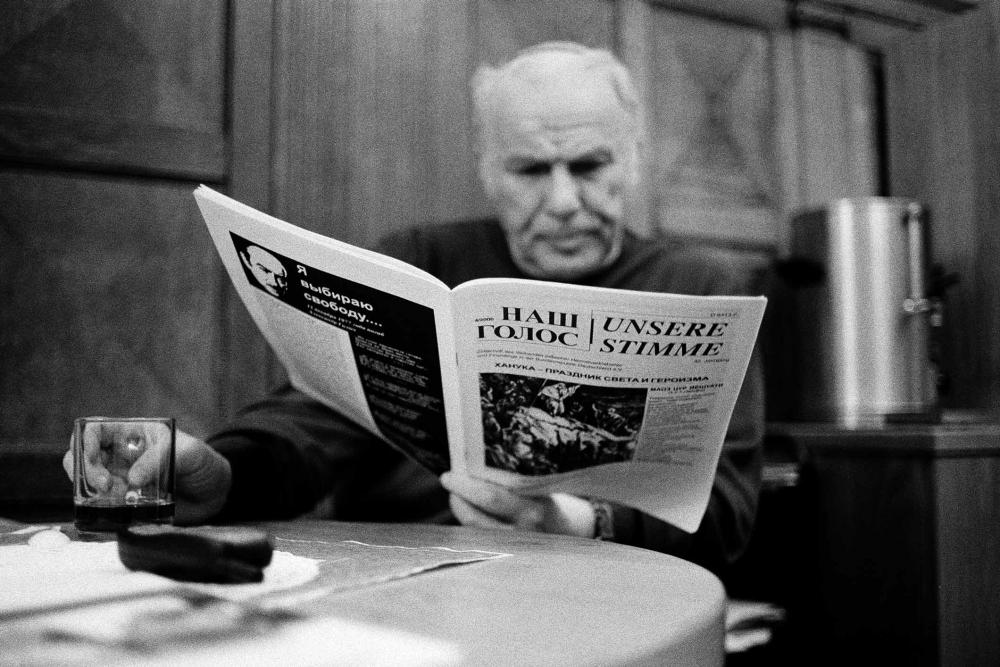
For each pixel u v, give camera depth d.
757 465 1.25
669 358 0.74
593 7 1.85
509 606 0.41
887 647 1.50
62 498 1.41
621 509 1.02
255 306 0.88
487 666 0.30
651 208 1.90
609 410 0.77
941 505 1.44
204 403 1.54
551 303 0.69
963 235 2.05
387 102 1.63
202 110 1.55
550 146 1.45
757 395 1.32
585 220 1.47
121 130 1.49
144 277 1.51
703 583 0.48
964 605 1.45
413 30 1.66
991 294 2.00
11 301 1.44
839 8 2.07
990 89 2.01
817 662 1.62
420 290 0.71
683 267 1.50
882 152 2.15
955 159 2.06
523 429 0.79
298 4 1.58
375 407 0.87
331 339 0.82
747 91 2.03
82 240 1.48
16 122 1.43
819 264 1.86
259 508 0.94
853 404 1.82
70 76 1.47
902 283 1.81
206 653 0.30
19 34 1.45
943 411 1.93
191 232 1.54
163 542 0.45
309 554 0.57
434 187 1.67
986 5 2.01
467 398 0.78
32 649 0.30
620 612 0.40
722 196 1.99
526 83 1.48
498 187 1.52
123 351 1.50
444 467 0.92
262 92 1.57
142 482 0.63
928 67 2.11
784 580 1.65
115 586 0.42
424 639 0.33
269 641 0.31
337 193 1.59
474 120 1.63
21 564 0.50
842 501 1.60
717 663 0.39
